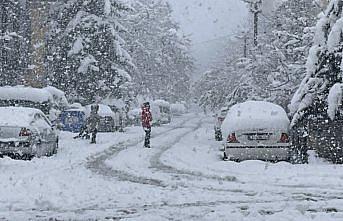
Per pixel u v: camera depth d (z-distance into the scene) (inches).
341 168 500.4
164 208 314.2
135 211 305.6
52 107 1215.6
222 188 395.5
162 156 671.8
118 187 399.9
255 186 402.6
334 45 623.2
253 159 575.5
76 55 1592.0
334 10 649.6
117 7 1680.6
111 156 670.5
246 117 583.5
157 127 1668.3
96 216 292.0
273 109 601.0
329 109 596.7
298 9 1373.0
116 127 1385.3
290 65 1027.9
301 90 644.7
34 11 1592.0
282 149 569.0
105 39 1633.9
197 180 442.9
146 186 407.8
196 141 1000.9
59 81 1628.9
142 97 2758.4
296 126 629.6
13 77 1505.9
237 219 276.5
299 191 378.0
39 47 1589.6
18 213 300.8
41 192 370.6
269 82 1200.8
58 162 581.0
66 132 1157.1
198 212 300.4
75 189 386.9
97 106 904.9
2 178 439.8
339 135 620.1
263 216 284.2
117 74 1656.0
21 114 620.1
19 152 588.7
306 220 270.7
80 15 1606.8
